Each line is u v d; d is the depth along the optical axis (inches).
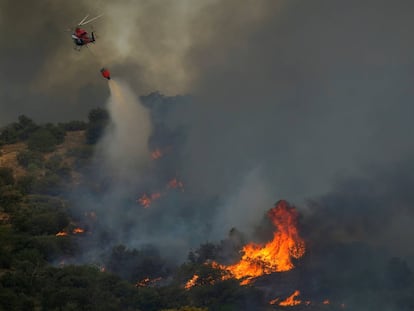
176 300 4968.0
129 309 4805.6
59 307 4709.6
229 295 5078.7
